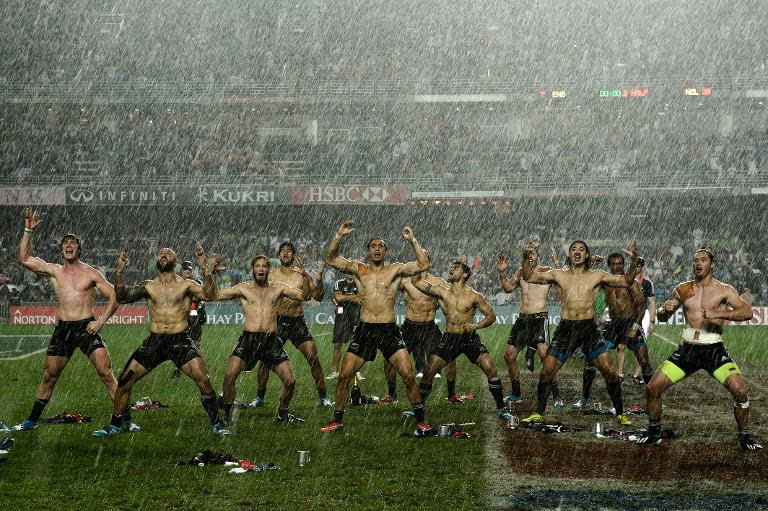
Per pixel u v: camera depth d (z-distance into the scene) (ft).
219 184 123.03
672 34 142.20
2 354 72.08
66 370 59.06
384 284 35.58
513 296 114.62
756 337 84.79
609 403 43.78
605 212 130.21
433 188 125.29
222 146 137.59
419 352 46.39
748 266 119.44
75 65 141.18
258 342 37.60
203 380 34.58
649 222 129.90
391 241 132.57
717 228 128.67
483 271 125.80
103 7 143.54
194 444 33.01
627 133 138.21
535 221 131.23
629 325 44.57
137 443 33.14
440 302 39.45
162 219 129.39
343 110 136.87
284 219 131.95
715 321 32.01
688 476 27.99
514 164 135.33
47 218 126.52
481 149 137.59
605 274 37.11
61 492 26.08
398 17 146.51
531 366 45.55
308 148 138.21
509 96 130.93
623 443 33.27
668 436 34.35
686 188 123.34
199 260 34.65
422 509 24.31
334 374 55.62
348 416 39.70
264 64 142.92
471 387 49.80
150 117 137.80
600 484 27.04
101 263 124.77
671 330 94.89
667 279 120.98
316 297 38.19
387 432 35.58
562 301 37.45
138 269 123.95
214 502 24.98
